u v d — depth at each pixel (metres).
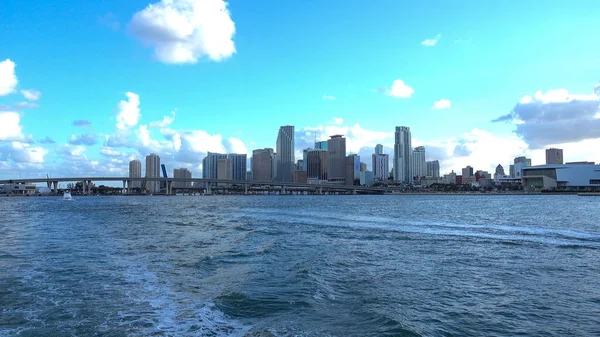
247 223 69.62
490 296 20.47
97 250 36.19
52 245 39.84
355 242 42.41
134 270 26.59
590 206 143.00
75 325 15.78
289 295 20.03
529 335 15.24
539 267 28.27
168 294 20.31
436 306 18.59
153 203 192.62
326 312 17.42
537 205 156.12
